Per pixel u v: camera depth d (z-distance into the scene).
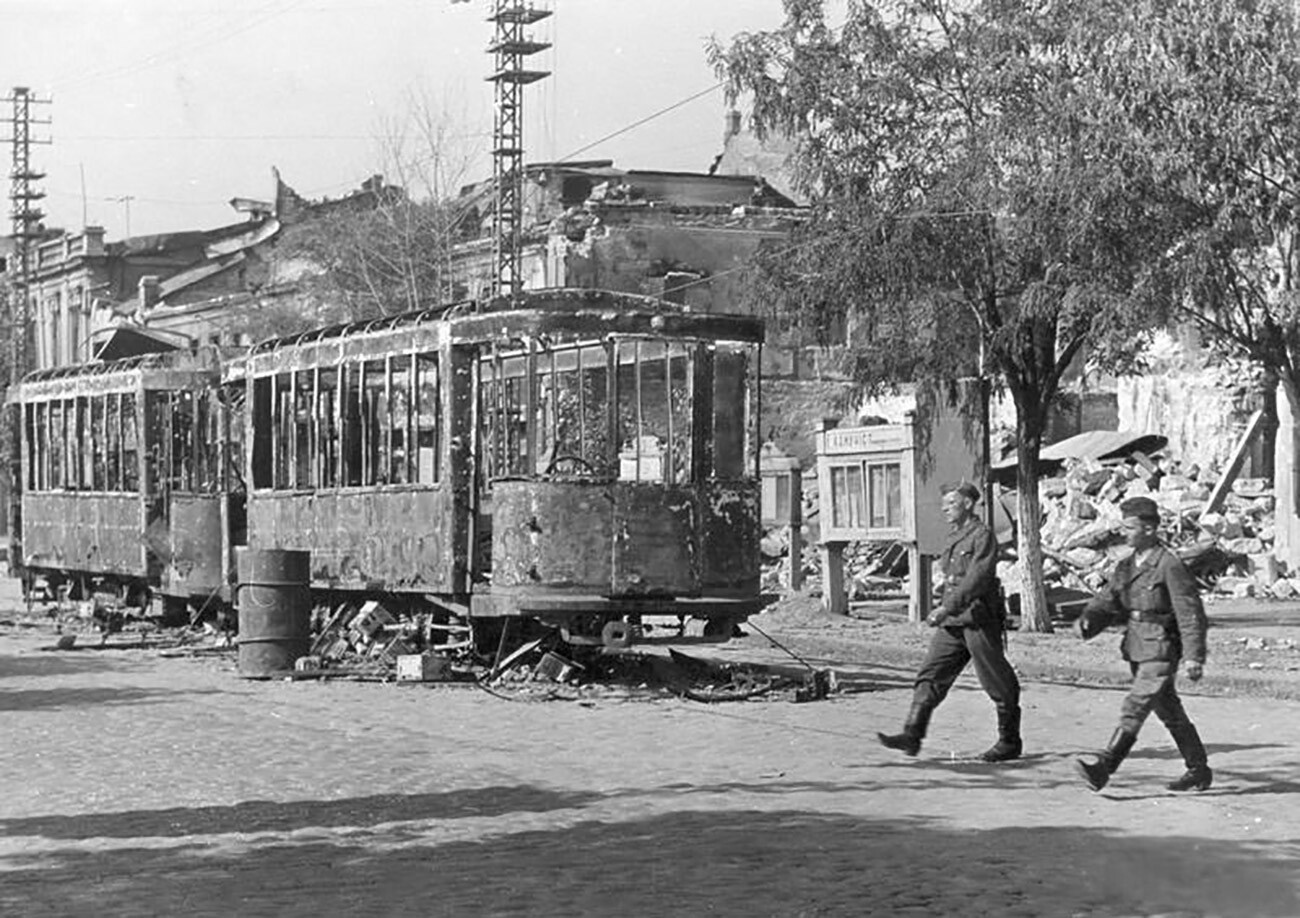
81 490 36.66
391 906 10.20
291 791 14.73
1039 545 31.39
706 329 23.52
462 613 24.00
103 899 10.54
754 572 23.67
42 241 110.31
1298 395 26.83
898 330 30.94
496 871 11.22
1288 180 24.98
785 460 38.88
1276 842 12.08
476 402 23.66
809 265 30.53
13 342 91.75
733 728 18.81
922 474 32.38
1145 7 24.88
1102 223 26.20
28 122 92.25
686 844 12.09
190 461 33.12
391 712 20.56
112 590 36.59
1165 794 14.17
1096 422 55.84
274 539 28.53
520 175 59.81
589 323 23.02
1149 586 14.13
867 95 29.86
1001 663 16.06
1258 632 29.78
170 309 84.56
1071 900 10.29
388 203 68.50
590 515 22.72
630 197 65.62
